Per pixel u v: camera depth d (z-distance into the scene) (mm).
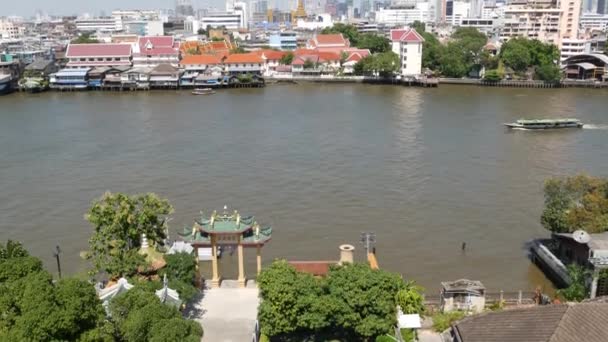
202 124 138000
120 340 34688
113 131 130125
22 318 30906
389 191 87188
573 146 115438
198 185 90125
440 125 135500
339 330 44531
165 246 61312
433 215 77625
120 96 188250
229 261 65062
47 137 124125
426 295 54281
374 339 43125
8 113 155375
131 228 51406
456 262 64562
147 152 110812
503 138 122375
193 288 49781
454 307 50844
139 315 33500
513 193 86500
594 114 150500
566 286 56562
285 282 42500
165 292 44562
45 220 75938
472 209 79812
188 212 78438
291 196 84875
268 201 82812
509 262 64688
